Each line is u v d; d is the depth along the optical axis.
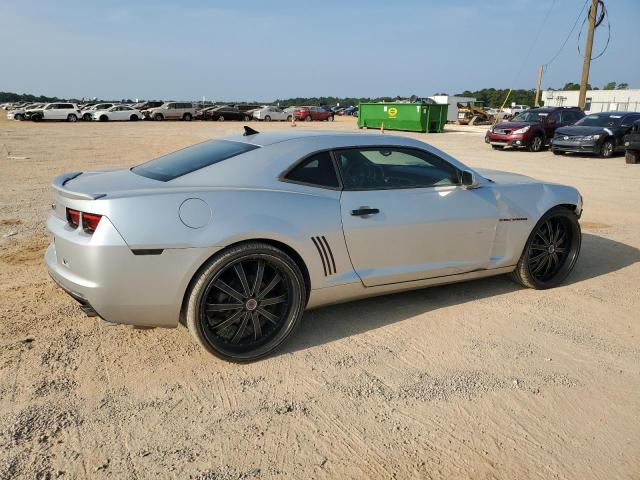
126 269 3.09
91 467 2.49
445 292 4.80
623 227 7.54
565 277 5.03
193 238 3.17
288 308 3.56
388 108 33.59
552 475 2.53
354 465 2.56
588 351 3.75
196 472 2.48
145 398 3.04
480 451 2.69
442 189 4.18
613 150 17.97
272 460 2.58
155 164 3.93
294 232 3.47
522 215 4.56
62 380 3.19
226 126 37.22
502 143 20.22
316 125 40.69
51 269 3.44
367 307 4.42
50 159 14.80
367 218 3.78
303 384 3.24
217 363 3.45
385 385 3.25
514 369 3.48
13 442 2.63
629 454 2.70
